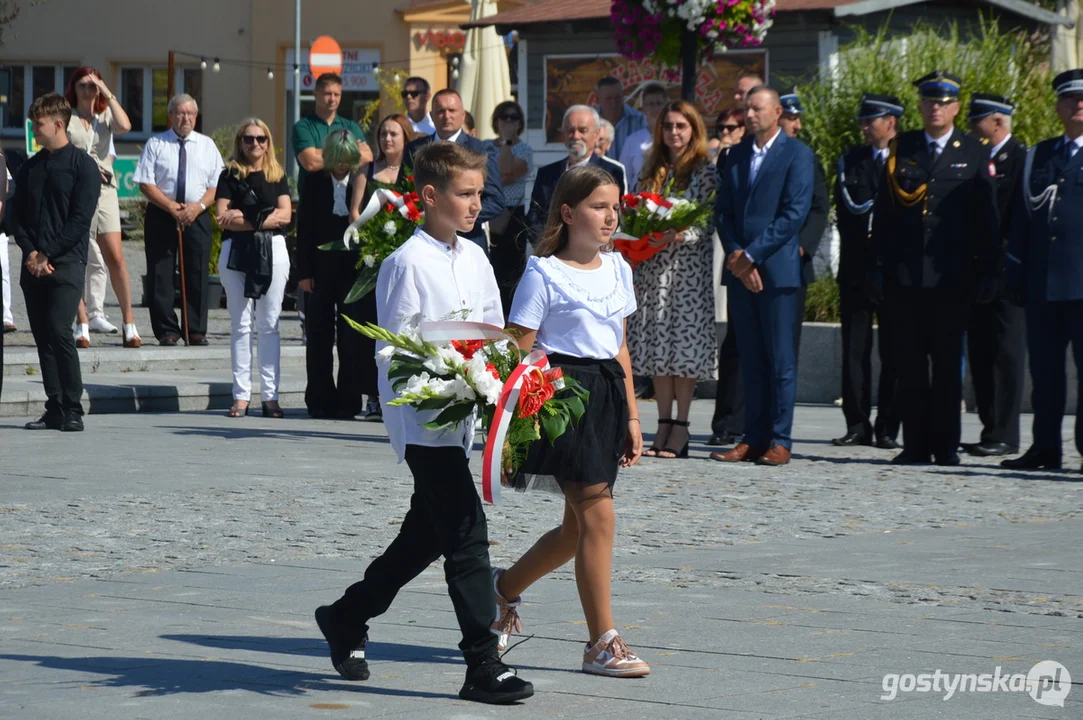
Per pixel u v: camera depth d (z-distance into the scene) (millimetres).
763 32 21031
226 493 12469
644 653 7461
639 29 21234
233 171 18047
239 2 51812
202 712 6324
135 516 11320
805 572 9531
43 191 16438
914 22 32719
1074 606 8586
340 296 18250
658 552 10234
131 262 36500
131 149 53000
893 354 16375
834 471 14562
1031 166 14758
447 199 6973
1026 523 11703
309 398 18719
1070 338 14711
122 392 19016
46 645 7500
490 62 33625
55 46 52781
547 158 34156
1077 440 14836
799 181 14688
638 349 15406
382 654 7457
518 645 7660
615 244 14781
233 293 18375
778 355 14922
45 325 16703
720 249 22297
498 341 6805
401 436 6777
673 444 15508
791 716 6359
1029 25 36500
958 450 16438
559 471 7027
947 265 14844
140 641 7598
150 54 52500
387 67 51094
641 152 17922
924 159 14945
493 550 10078
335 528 10938
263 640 7664
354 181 17453
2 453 14805
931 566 9773
